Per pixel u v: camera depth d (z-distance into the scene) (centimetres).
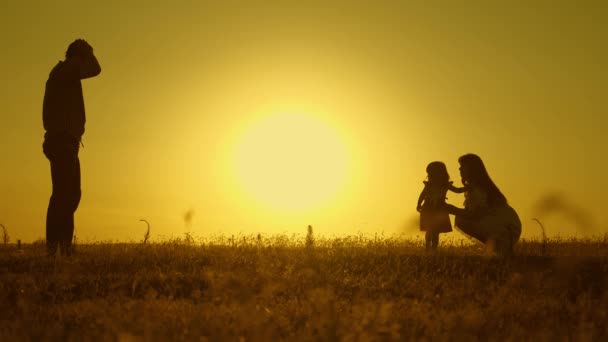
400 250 2095
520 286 1390
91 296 1391
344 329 985
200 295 1344
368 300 1268
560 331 1025
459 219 2117
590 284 1496
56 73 2033
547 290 1373
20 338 986
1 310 1219
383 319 1023
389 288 1455
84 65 2038
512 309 1170
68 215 2039
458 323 1040
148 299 1225
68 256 1939
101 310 1161
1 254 2016
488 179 2098
